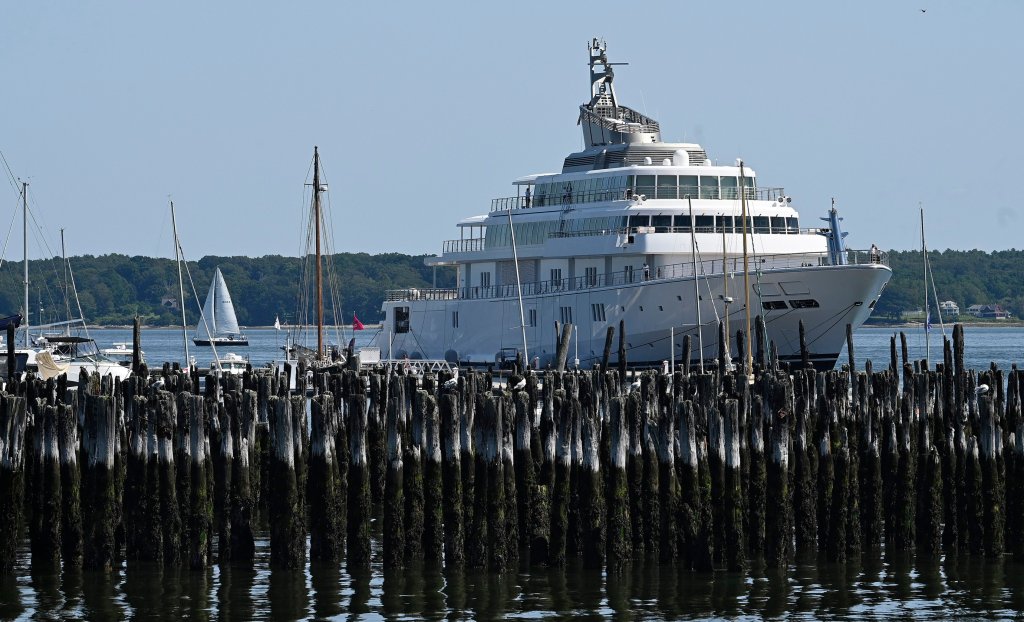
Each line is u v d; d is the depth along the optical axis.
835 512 130.00
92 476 123.69
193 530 123.69
